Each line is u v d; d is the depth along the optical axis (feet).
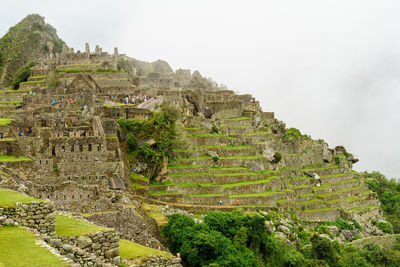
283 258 293.23
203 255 221.05
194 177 339.57
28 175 237.04
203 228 239.71
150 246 217.15
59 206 204.54
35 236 102.06
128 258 139.54
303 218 401.49
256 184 374.84
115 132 303.07
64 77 462.19
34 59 639.76
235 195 352.08
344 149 579.07
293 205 403.54
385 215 536.42
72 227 121.19
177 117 359.46
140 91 431.43
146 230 223.71
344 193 488.02
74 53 540.93
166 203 293.64
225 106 494.59
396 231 499.51
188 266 221.87
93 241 115.03
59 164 251.60
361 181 544.62
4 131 267.18
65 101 338.95
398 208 552.00
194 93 463.42
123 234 213.46
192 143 387.14
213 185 339.16
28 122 279.08
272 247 282.36
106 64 524.52
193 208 303.68
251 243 269.03
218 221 262.47
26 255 89.81
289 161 485.56
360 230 435.53
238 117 504.43
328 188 478.59
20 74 513.86
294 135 533.14
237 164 395.55
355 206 479.41
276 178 406.41
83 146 267.18
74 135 284.00
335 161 548.72
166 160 330.34
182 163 353.31
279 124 544.62
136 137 315.37
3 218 104.42
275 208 362.53
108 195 231.71
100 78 459.73
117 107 329.93
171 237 232.73
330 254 323.57
